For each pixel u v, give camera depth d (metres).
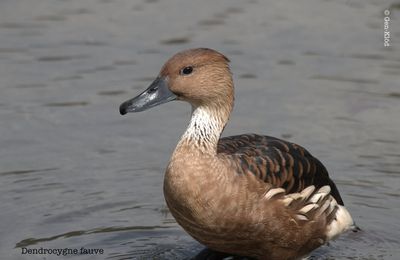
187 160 10.10
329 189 10.99
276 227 10.37
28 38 18.16
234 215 10.09
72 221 12.06
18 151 14.01
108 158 13.91
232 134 14.68
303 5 19.84
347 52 17.66
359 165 13.71
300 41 18.19
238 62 17.27
